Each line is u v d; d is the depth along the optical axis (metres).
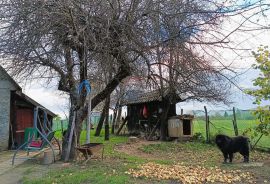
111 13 10.33
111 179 9.14
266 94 13.88
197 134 22.19
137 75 12.34
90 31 10.05
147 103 27.59
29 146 14.27
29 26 9.80
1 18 9.80
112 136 29.45
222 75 10.83
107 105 24.67
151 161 12.92
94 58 10.87
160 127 24.02
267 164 12.44
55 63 11.50
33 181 9.60
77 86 13.54
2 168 12.48
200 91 13.05
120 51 10.84
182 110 23.27
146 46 10.81
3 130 19.61
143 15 10.62
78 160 12.93
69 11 9.74
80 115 13.30
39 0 9.46
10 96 20.19
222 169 11.06
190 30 10.45
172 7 10.30
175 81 12.52
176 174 9.88
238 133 18.14
